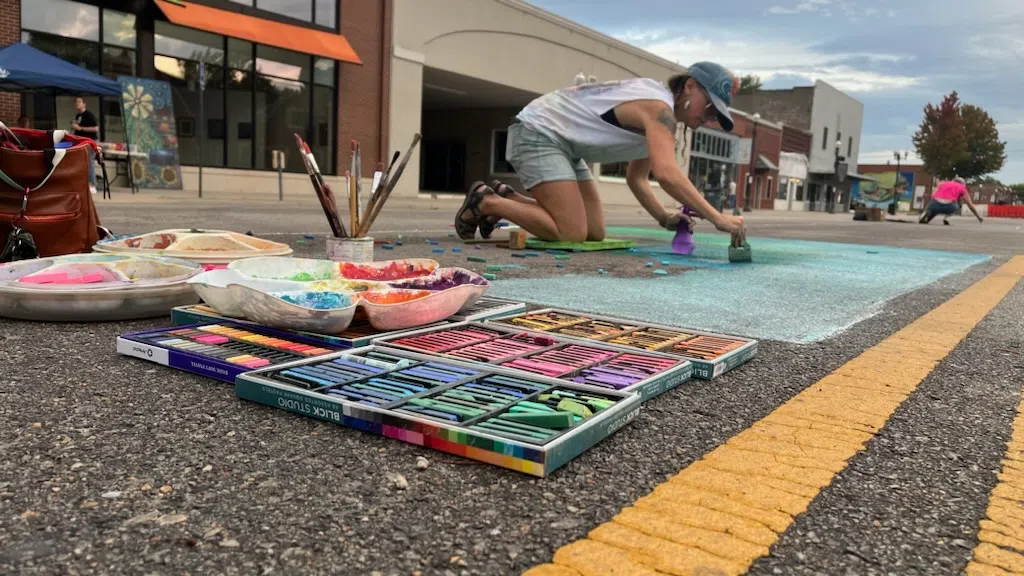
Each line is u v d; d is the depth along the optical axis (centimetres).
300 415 184
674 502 144
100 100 1391
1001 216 5319
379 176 435
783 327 332
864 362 269
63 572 112
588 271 521
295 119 1742
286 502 138
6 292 272
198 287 267
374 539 126
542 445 151
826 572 120
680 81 653
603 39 2591
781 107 4588
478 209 693
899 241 1120
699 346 265
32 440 163
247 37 1510
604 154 669
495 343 256
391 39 1894
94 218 405
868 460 171
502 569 117
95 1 1352
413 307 264
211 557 118
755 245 901
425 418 165
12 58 1057
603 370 222
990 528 138
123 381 209
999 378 252
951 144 5725
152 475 148
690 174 3166
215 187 1584
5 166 361
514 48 2259
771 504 144
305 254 534
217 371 212
